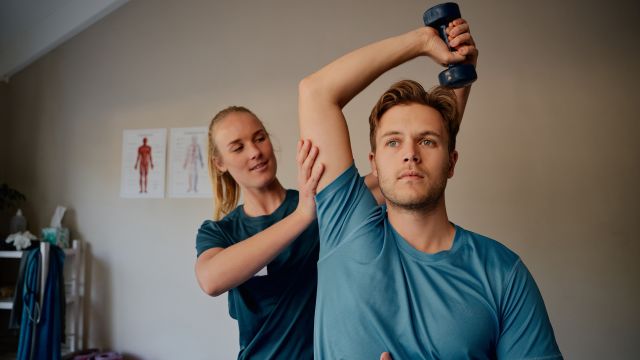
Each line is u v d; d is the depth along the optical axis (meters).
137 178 3.56
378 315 0.87
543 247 2.89
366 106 3.16
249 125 1.43
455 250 0.92
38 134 3.78
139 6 3.69
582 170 2.88
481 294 0.86
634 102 2.84
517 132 2.96
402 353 0.85
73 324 3.52
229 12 3.50
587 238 2.84
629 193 2.81
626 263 2.78
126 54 3.68
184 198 3.46
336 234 0.97
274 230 1.09
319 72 1.01
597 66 2.90
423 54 1.00
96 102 3.71
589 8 2.93
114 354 3.29
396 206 0.93
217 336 3.30
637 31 2.86
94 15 3.54
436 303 0.86
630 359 2.73
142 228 3.52
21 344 2.95
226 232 1.40
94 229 3.60
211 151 1.54
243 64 3.44
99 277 3.56
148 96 3.61
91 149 3.68
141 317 3.45
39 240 3.46
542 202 2.91
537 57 2.97
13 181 3.77
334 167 0.99
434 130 0.91
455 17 0.97
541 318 0.87
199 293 3.37
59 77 3.79
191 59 3.54
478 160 2.99
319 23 3.32
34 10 3.56
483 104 3.01
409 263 0.91
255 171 1.41
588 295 2.81
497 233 2.94
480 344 0.84
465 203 2.99
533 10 2.99
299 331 1.34
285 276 1.34
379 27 3.21
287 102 3.32
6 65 3.71
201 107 3.49
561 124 2.92
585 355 2.78
